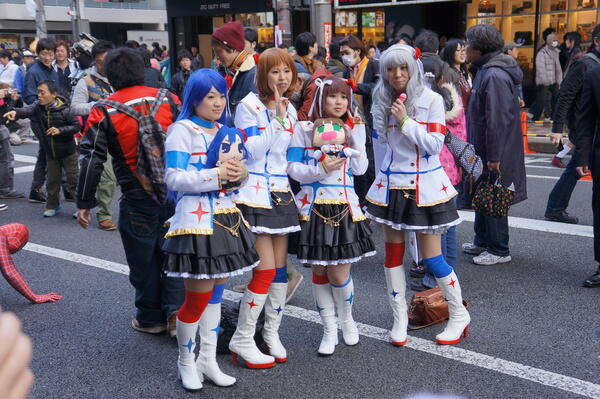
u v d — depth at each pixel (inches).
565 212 252.7
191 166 117.8
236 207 124.6
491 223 202.2
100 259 222.8
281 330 158.4
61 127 276.2
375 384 128.6
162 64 650.8
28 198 330.0
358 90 226.5
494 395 122.6
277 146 134.0
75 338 156.2
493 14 609.0
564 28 577.6
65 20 1311.5
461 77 220.8
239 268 119.0
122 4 1364.4
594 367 133.0
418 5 592.1
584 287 182.5
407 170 140.6
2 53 547.2
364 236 138.9
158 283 154.5
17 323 21.6
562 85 231.5
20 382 20.8
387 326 158.9
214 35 162.7
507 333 151.6
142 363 141.8
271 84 132.1
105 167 255.8
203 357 129.3
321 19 458.3
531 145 443.5
